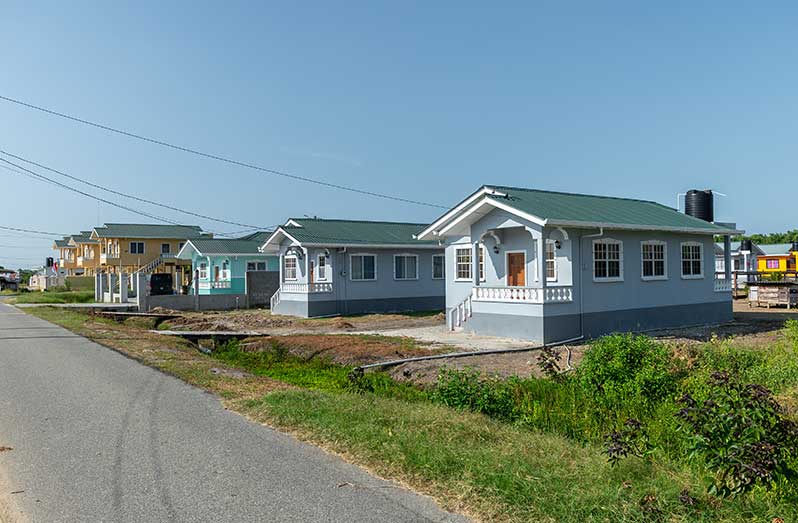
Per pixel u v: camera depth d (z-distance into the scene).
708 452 5.35
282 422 7.87
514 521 4.77
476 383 9.65
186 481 5.84
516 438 7.15
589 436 8.30
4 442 7.23
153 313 31.69
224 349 20.75
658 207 26.16
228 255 39.53
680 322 22.56
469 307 22.28
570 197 23.83
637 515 4.80
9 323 24.06
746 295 40.53
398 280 32.12
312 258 31.14
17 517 5.08
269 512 5.09
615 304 20.41
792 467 5.50
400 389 12.03
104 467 6.27
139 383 10.88
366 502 5.27
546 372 11.42
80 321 24.61
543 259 18.55
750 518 4.86
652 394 9.64
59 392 10.12
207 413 8.56
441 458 6.11
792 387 9.85
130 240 58.75
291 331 23.53
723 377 5.84
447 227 22.08
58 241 82.06
